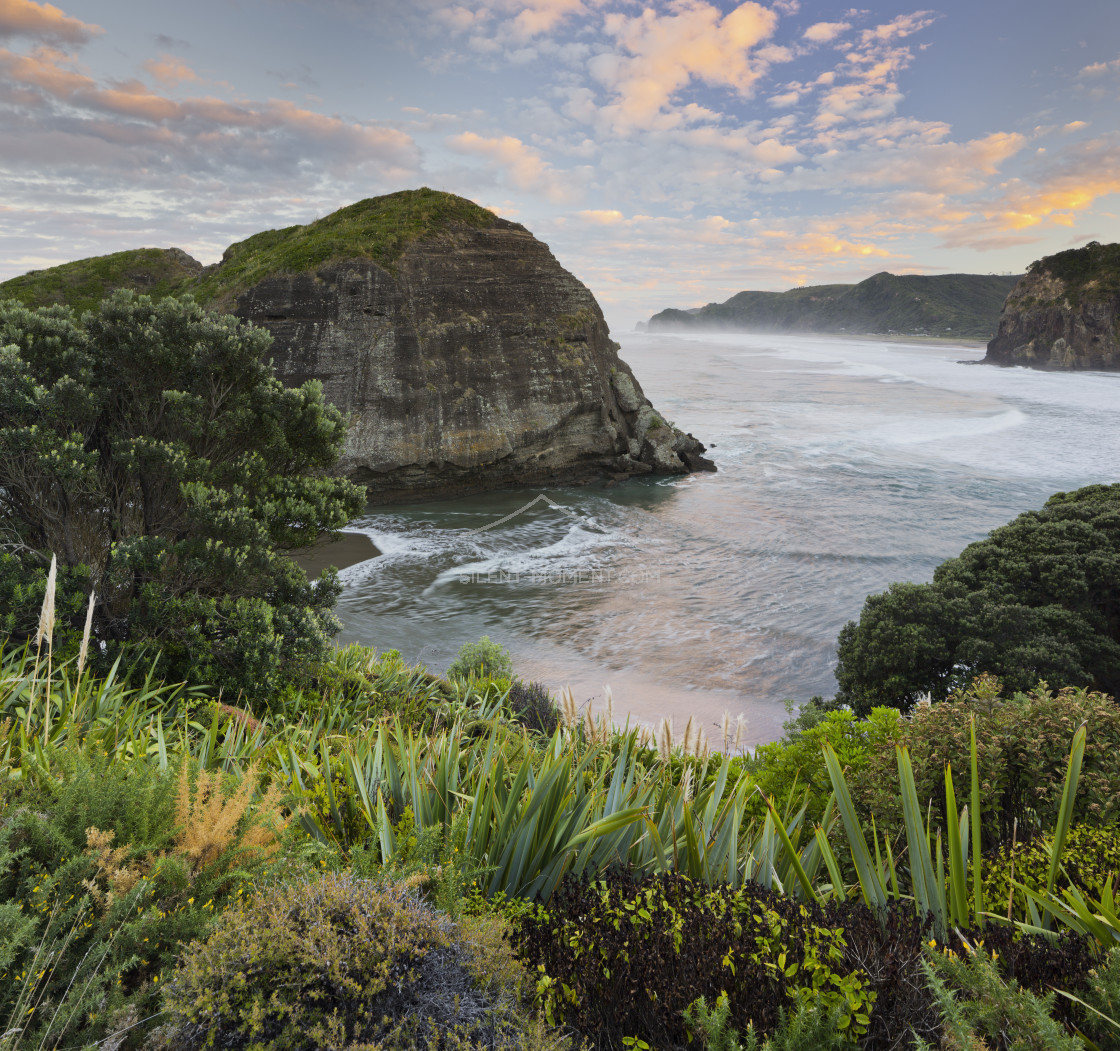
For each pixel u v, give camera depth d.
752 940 2.52
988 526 40.22
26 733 4.39
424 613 26.86
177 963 2.15
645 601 28.59
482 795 3.84
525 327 53.91
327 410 14.26
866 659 17.97
